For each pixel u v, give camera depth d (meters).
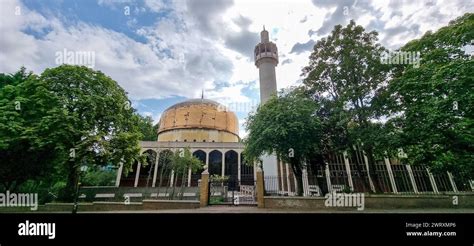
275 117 16.20
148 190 25.75
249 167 40.25
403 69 15.45
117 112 20.17
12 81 20.69
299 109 16.05
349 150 18.30
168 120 51.22
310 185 22.23
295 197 12.84
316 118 16.16
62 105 17.02
